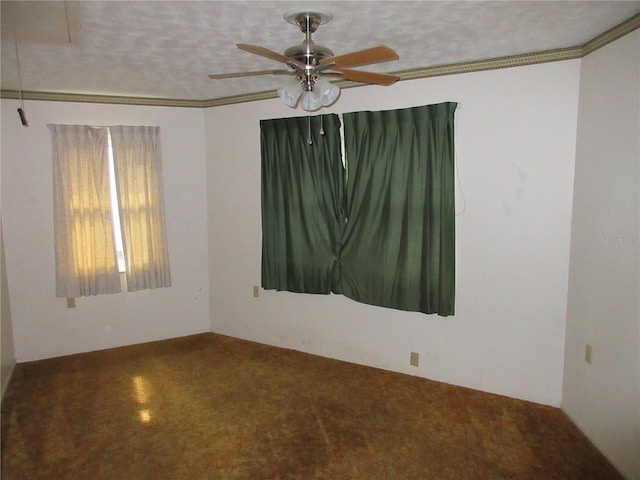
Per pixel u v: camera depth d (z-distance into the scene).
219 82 3.38
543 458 2.43
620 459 2.27
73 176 3.74
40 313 3.82
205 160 4.23
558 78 2.70
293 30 2.24
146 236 4.02
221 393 3.20
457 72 2.97
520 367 3.02
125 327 4.13
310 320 3.87
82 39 2.34
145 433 2.70
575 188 2.70
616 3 1.95
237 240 4.17
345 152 3.42
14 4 1.87
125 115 3.89
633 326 2.16
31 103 3.61
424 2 1.91
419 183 3.11
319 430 2.72
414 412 2.91
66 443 2.60
